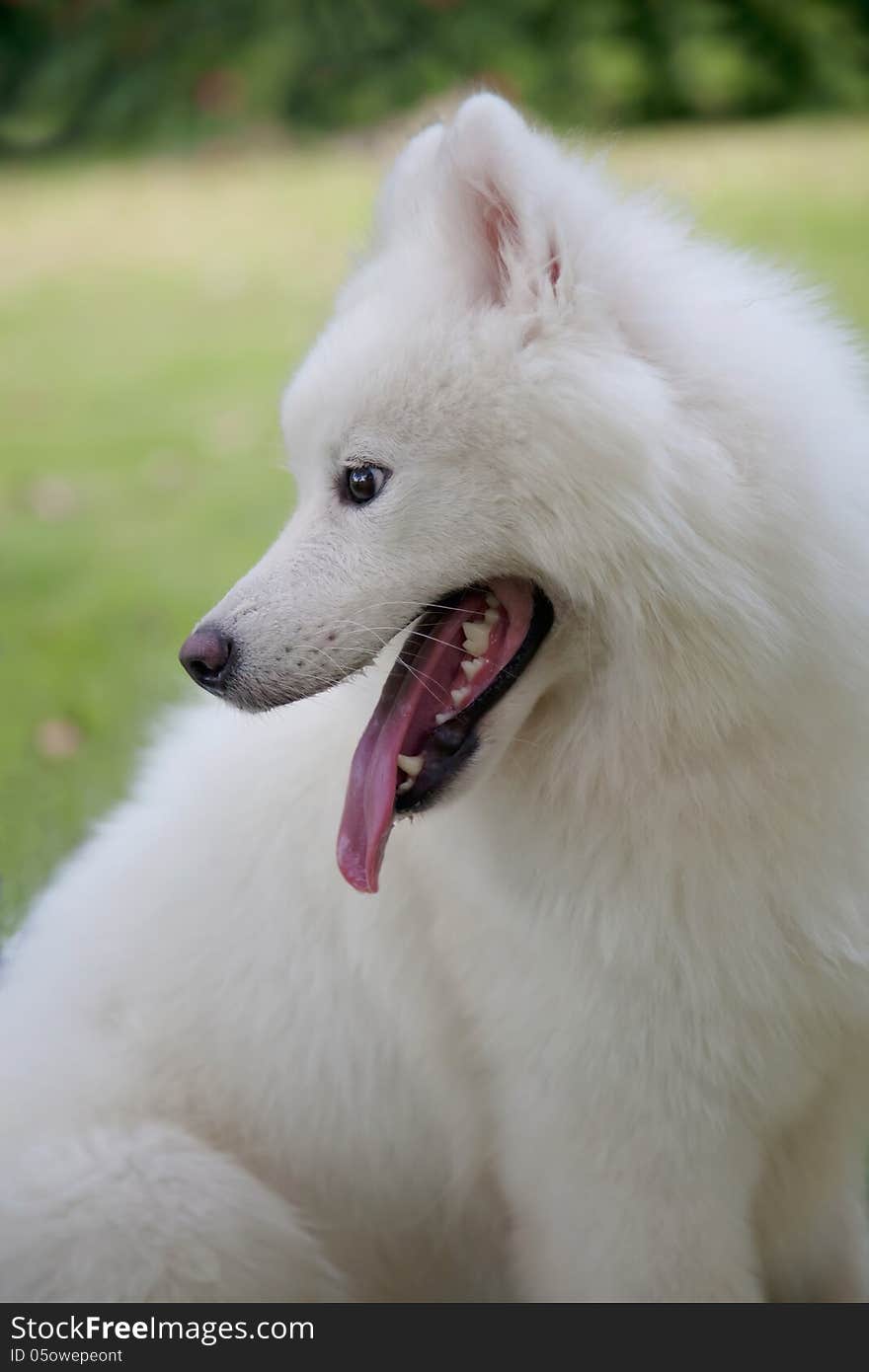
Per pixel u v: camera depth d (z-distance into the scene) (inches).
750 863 98.7
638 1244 106.7
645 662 95.1
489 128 95.0
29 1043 118.3
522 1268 113.9
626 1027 102.2
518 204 94.3
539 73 584.7
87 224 537.6
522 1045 106.5
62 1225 104.3
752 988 100.6
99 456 340.5
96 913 122.0
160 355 404.2
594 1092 104.2
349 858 100.0
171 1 636.1
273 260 474.6
